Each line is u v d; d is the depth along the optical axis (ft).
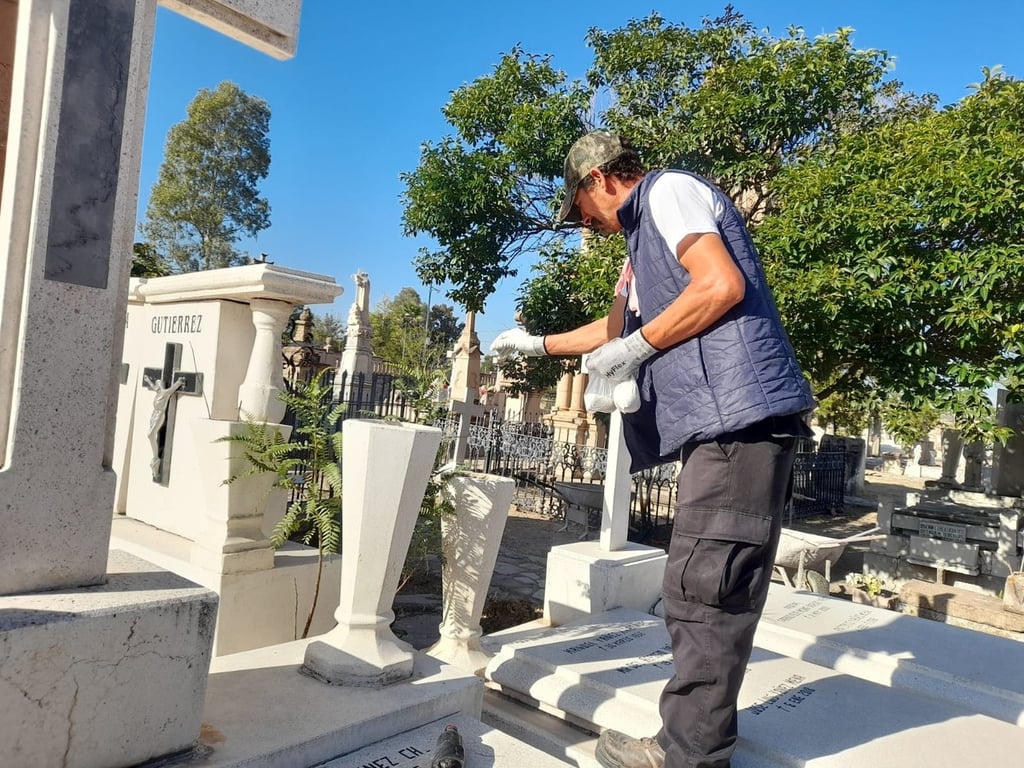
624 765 7.41
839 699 9.21
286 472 11.86
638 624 12.32
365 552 8.01
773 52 26.89
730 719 6.47
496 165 29.30
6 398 5.35
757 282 6.46
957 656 10.83
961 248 21.30
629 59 30.40
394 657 7.93
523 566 24.17
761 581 6.32
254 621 11.68
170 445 14.05
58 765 5.08
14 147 5.40
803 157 27.25
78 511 5.65
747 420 5.95
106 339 5.78
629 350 6.32
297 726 6.62
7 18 5.84
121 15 5.83
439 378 12.57
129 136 5.93
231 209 114.01
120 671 5.34
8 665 4.78
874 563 25.27
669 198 6.37
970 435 22.54
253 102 114.21
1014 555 22.48
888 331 22.29
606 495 14.58
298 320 59.82
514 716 9.74
